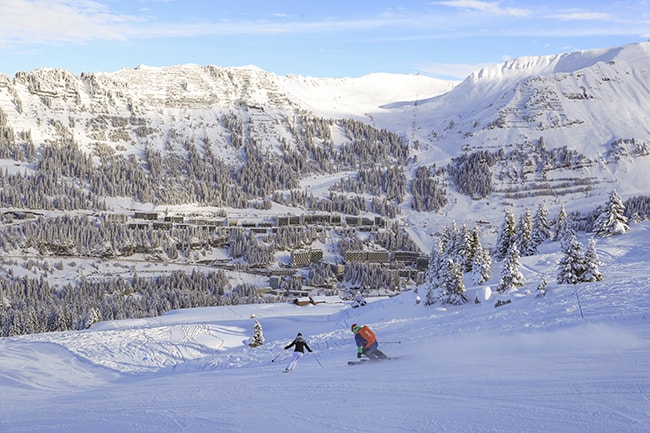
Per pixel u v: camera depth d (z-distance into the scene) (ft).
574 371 35.55
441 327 94.73
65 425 37.19
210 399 42.24
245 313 360.28
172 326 192.44
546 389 30.63
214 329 196.75
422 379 39.99
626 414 23.65
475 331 81.71
